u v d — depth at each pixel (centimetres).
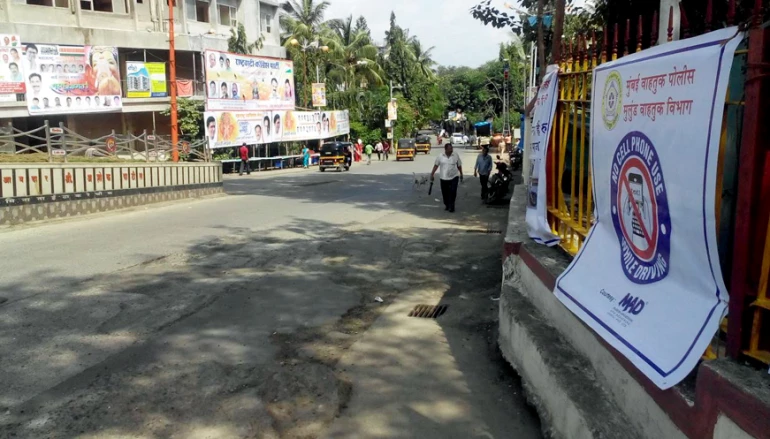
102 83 2605
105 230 1108
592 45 430
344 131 4500
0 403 416
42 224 1176
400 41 6819
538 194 545
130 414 404
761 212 239
